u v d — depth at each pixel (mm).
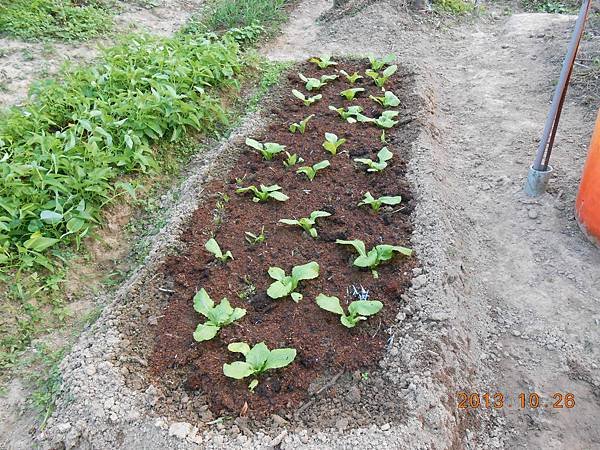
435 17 3252
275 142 2049
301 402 1160
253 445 1066
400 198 1685
